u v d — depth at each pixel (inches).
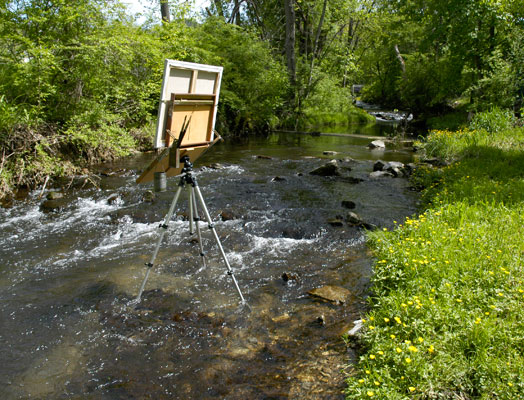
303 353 123.6
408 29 1132.5
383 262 161.9
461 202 229.0
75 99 394.3
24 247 209.9
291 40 804.0
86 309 151.6
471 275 140.9
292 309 150.5
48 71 348.2
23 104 344.8
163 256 198.2
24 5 355.6
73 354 126.3
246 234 226.2
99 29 388.2
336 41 981.2
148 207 269.0
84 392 110.2
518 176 298.2
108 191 309.7
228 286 168.7
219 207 271.9
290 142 621.3
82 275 178.9
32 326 141.0
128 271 181.6
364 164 431.8
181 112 146.4
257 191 313.9
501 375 96.8
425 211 232.4
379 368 105.6
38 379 115.3
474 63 731.4
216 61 661.3
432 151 458.6
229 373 116.3
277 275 178.4
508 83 579.8
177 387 111.4
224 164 425.1
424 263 150.9
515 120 505.7
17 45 351.9
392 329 119.6
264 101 728.3
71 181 327.0
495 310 120.2
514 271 142.9
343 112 995.3
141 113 466.6
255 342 130.9
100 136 394.9
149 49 446.3
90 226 240.2
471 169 326.3
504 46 669.9
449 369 99.9
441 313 119.6
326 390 106.8
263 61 721.6
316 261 192.5
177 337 134.6
